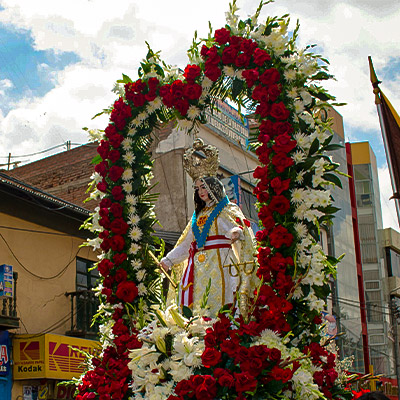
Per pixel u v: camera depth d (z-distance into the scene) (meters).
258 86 5.46
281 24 5.72
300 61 5.48
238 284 5.19
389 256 33.66
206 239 5.51
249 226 5.51
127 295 5.75
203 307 4.97
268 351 4.50
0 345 13.57
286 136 5.17
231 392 4.50
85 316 15.31
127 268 5.95
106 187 6.17
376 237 31.73
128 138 6.21
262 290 4.91
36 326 14.61
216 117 19.95
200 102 5.96
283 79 5.46
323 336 5.27
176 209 18.41
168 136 18.98
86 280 16.50
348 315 27.08
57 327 15.15
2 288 13.51
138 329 5.50
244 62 5.57
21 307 14.31
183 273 5.60
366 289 31.06
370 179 32.41
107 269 5.87
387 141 6.19
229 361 4.65
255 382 4.38
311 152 5.27
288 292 4.96
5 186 13.88
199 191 5.69
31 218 15.05
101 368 5.45
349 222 29.19
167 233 17.12
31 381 14.09
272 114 5.29
